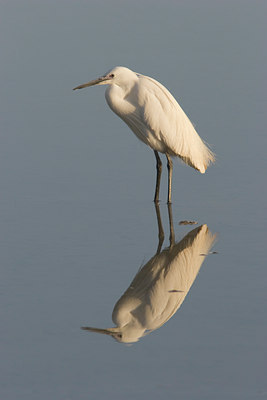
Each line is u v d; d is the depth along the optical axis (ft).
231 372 26.00
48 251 39.37
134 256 38.73
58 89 82.12
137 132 50.21
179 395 24.57
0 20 125.29
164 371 26.14
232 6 136.36
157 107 47.98
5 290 33.76
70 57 97.50
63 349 27.96
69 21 123.54
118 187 52.19
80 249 39.81
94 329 29.73
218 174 54.75
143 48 101.45
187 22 120.78
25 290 33.78
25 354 27.53
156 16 126.52
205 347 27.99
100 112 73.05
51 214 46.16
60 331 29.53
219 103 74.59
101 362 26.91
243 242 40.81
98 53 99.09
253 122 67.67
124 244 40.78
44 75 88.58
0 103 75.97
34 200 48.96
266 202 48.29
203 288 34.12
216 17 125.08
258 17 124.26
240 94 78.02
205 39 107.14
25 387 25.13
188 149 49.75
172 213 46.80
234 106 73.26
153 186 52.75
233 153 59.00
